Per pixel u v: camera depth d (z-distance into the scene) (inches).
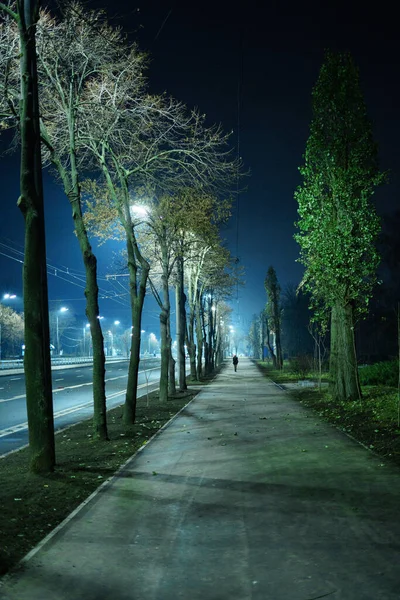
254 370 2513.5
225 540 239.6
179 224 879.1
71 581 198.4
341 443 482.0
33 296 388.8
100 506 298.5
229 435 547.2
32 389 390.3
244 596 183.6
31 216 389.1
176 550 229.0
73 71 554.6
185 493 324.2
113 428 647.1
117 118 604.4
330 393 887.1
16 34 513.0
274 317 2329.0
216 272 1601.9
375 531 245.0
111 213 768.9
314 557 216.1
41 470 387.9
